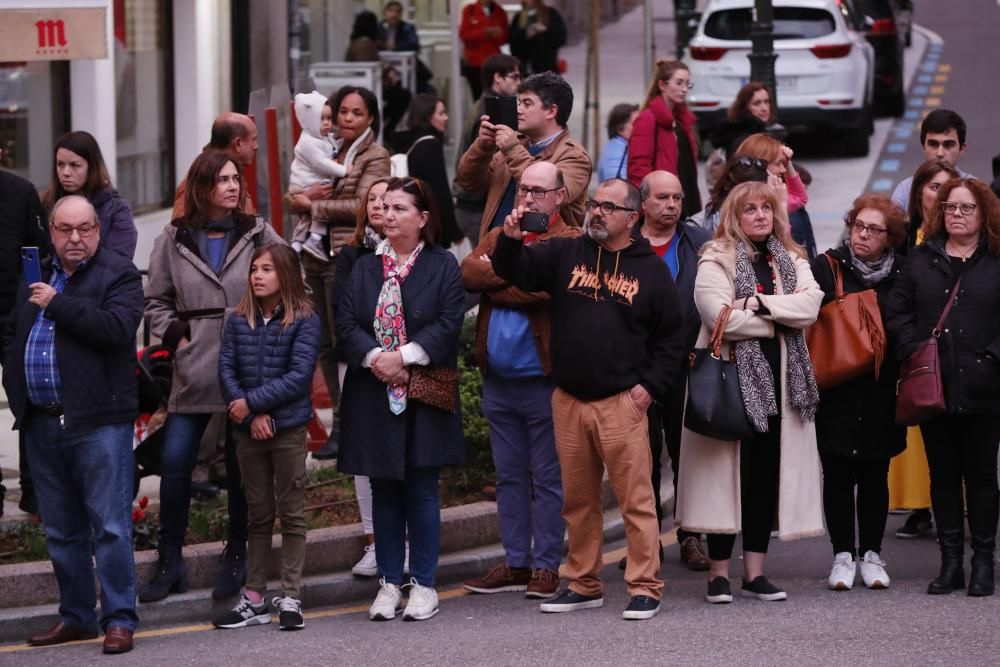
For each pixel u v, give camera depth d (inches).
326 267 932.0
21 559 768.9
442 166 949.8
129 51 1389.0
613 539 873.5
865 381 745.0
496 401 761.6
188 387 739.4
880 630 676.7
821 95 1916.8
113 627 684.1
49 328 679.7
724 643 661.9
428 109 1049.5
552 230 751.1
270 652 671.8
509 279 709.9
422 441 717.9
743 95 1064.2
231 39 1541.6
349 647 675.4
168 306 759.7
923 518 853.8
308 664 650.2
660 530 884.6
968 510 747.4
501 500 769.6
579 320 706.2
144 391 722.8
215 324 745.0
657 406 803.4
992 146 2130.9
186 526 750.5
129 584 690.2
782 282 724.7
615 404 707.4
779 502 732.7
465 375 960.9
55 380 676.1
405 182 724.0
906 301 743.7
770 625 689.0
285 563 721.6
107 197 784.3
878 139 2180.1
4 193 797.9
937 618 695.1
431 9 1900.8
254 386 713.6
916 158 2030.0
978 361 730.8
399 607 743.1
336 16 1772.9
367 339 716.0
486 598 760.3
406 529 756.6
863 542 763.4
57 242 673.0
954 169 850.8
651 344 714.2
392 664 645.9
